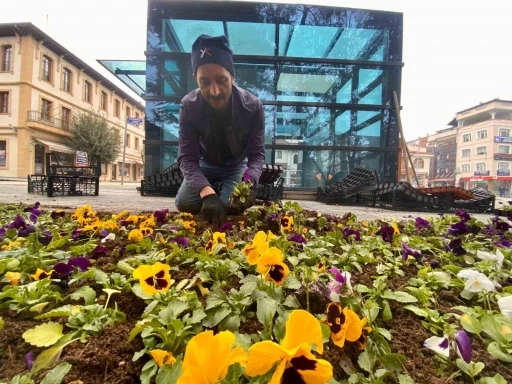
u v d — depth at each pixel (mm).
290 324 659
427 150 65750
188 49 8227
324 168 8320
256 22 8242
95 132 29625
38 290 1208
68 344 932
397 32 8414
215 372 595
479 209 5754
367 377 887
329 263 1694
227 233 2242
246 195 2654
